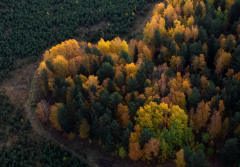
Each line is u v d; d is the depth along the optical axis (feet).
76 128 320.91
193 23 394.93
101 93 300.61
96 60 352.28
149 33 403.75
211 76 343.67
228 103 281.95
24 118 340.39
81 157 303.27
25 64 403.75
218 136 285.43
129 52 382.83
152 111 280.10
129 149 273.13
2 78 384.27
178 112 274.16
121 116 290.76
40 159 290.76
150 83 316.60
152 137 274.16
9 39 423.64
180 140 276.62
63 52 374.84
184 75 334.44
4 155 284.00
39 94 366.02
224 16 397.39
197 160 241.14
